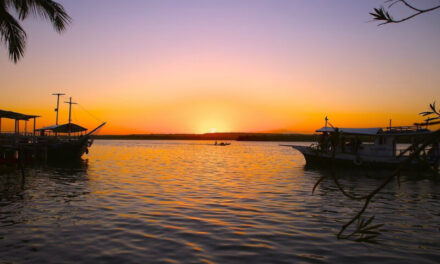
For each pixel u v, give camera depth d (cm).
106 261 769
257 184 2053
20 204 1388
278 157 5256
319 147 3061
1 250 830
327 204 1436
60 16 1786
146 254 816
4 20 1727
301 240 934
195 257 800
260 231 1017
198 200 1509
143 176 2464
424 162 233
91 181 2148
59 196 1584
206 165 3559
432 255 827
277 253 831
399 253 839
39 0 1722
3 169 2648
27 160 3506
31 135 3750
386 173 2681
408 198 1602
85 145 4156
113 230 1012
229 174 2641
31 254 806
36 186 1908
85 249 845
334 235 983
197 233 990
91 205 1377
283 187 1928
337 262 778
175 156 5412
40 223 1084
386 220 1170
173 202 1458
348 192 1770
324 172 2788
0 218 1148
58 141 3944
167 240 923
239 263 766
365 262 781
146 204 1409
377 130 2892
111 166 3316
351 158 2955
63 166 3234
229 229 1035
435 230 1048
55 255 802
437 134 222
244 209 1326
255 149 9419
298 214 1246
